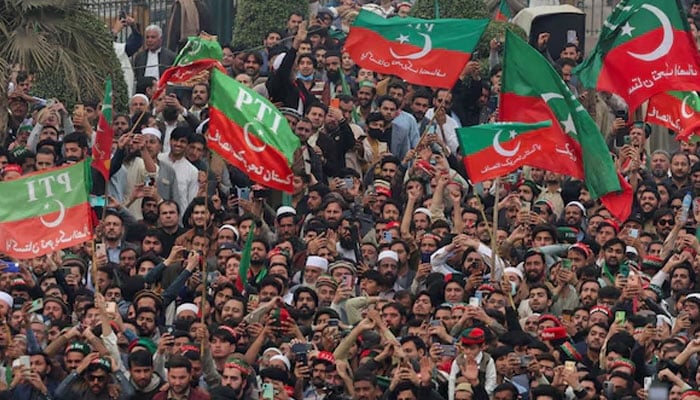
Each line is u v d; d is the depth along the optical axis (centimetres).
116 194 4069
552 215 4094
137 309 3544
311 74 4447
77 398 3347
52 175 3534
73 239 3531
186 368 3303
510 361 3434
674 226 4047
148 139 4088
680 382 3406
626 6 3934
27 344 3469
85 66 4297
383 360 3431
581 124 3791
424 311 3606
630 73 3944
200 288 3681
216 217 3962
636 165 4178
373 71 4438
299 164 4116
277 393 3397
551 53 4791
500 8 4809
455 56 4059
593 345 3581
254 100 3684
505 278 3656
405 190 4128
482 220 3997
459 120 4525
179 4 4894
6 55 4238
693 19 4809
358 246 3909
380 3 4934
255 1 4825
